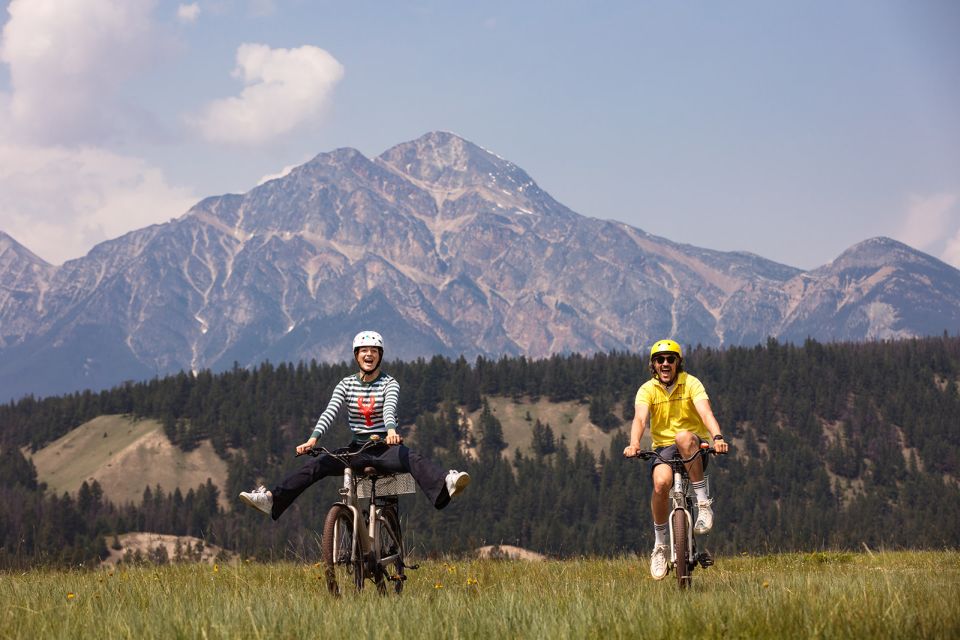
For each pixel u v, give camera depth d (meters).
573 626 8.17
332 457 11.84
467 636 8.01
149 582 13.81
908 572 14.93
